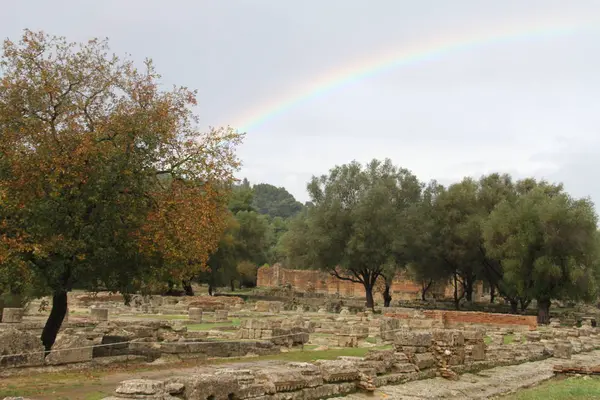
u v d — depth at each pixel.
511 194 70.94
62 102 20.06
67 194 19.22
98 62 21.09
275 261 123.25
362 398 15.82
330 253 71.25
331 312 63.94
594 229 55.53
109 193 19.72
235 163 22.39
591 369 24.03
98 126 20.06
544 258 54.66
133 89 21.33
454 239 69.81
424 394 17.31
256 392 13.15
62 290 19.77
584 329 43.84
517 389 20.27
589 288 55.66
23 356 16.44
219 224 23.20
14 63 19.84
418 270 74.94
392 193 75.31
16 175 18.44
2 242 17.66
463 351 22.48
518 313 67.81
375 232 67.94
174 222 20.59
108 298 58.16
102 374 16.97
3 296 30.12
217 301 61.03
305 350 27.23
